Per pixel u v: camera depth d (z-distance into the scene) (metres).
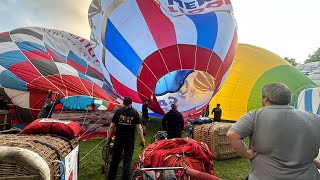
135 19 9.62
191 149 3.71
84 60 12.75
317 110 4.67
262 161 2.12
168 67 9.66
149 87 10.04
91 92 9.75
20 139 3.01
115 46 10.00
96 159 6.95
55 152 2.87
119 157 5.02
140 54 9.72
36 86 8.70
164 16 9.58
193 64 9.65
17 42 10.12
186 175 3.03
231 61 10.73
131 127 5.06
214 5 9.99
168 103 12.08
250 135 2.24
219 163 7.00
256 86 14.26
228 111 14.69
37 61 9.45
